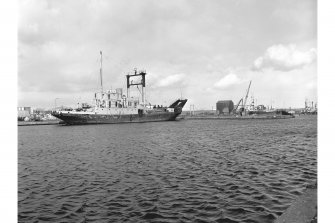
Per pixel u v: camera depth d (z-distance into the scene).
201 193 14.34
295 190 14.55
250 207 12.07
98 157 27.42
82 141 43.94
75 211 12.30
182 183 16.44
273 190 14.61
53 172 20.75
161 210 12.02
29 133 64.88
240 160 24.23
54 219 11.48
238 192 14.35
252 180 16.83
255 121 123.69
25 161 26.11
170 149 32.75
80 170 21.19
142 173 19.48
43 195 14.80
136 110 105.62
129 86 112.62
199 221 10.70
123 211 12.08
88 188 15.95
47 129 78.00
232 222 10.52
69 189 15.87
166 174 18.95
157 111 117.44
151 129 71.56
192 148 33.50
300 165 21.36
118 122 99.38
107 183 16.95
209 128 75.50
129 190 15.24
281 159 24.52
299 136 48.81
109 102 97.62
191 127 80.75
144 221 10.89
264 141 41.06
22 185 16.92
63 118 87.50
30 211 12.44
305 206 7.77
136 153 29.66
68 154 30.30
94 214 11.86
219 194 14.09
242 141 41.34
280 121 119.50
